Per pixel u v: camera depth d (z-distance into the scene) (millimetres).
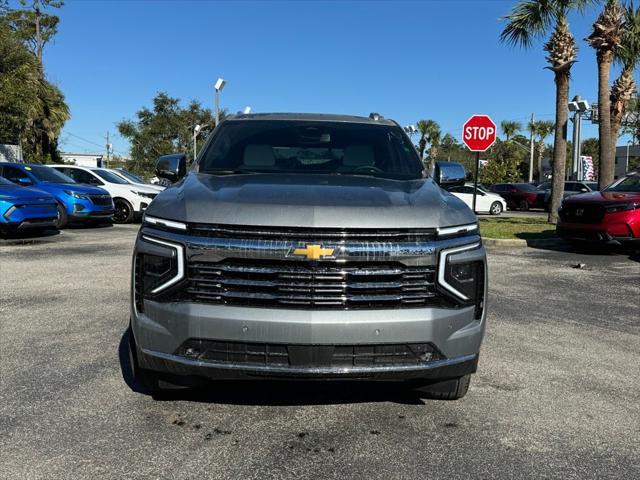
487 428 3592
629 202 10781
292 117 5141
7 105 25109
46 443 3287
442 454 3254
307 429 3535
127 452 3205
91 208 14617
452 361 3320
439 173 4855
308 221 3158
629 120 34344
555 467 3133
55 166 17359
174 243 3221
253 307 3158
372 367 3203
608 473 3078
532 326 5977
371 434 3484
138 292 3389
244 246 3143
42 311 6195
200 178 4020
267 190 3506
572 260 10625
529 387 4285
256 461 3137
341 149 4676
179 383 3607
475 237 3461
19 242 11992
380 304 3197
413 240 3244
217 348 3186
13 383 4160
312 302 3152
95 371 4422
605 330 5879
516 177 57625
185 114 49188
